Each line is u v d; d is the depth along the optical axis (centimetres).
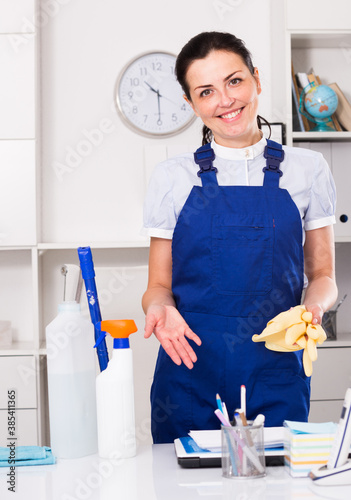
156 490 97
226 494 94
